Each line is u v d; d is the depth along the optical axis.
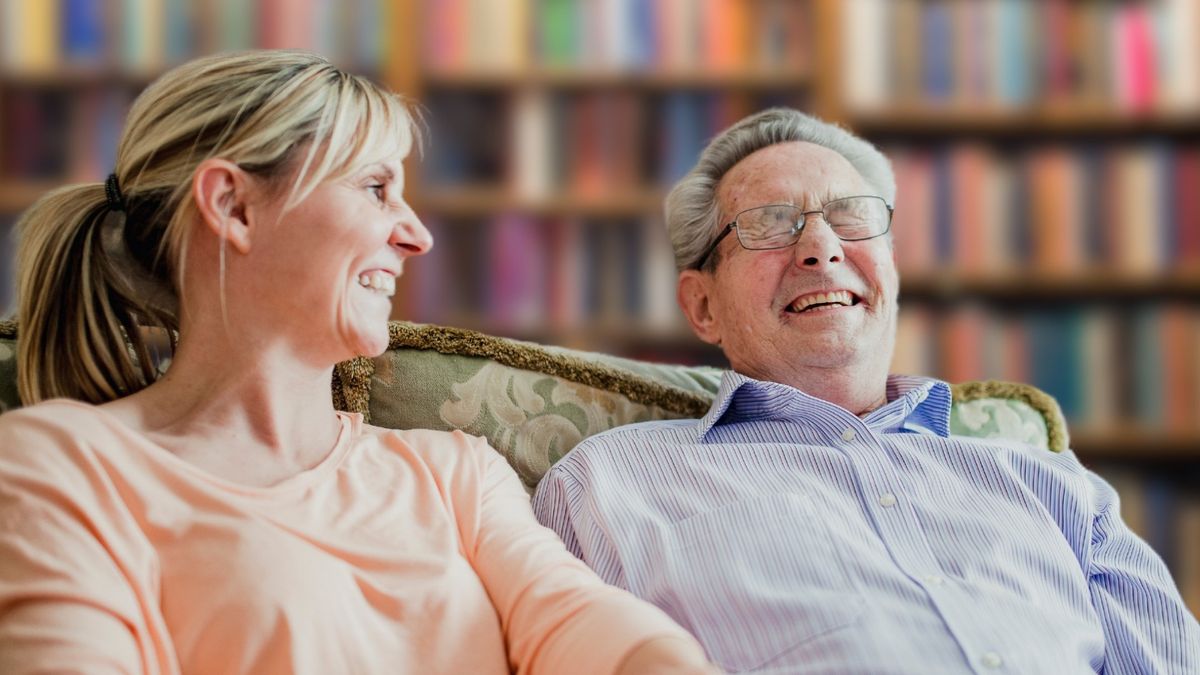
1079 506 1.14
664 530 1.05
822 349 1.26
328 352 0.92
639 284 2.49
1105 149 2.59
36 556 0.73
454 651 0.85
